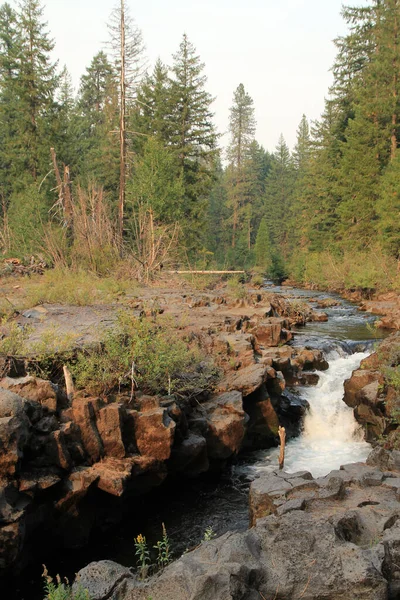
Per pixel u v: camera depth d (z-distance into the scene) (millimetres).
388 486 7180
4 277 23703
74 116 55625
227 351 13328
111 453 8484
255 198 84750
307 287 40219
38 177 39938
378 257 32625
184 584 4883
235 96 83500
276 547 5367
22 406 7359
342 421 12578
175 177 36156
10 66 41562
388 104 39531
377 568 5078
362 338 18422
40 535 7637
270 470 10672
